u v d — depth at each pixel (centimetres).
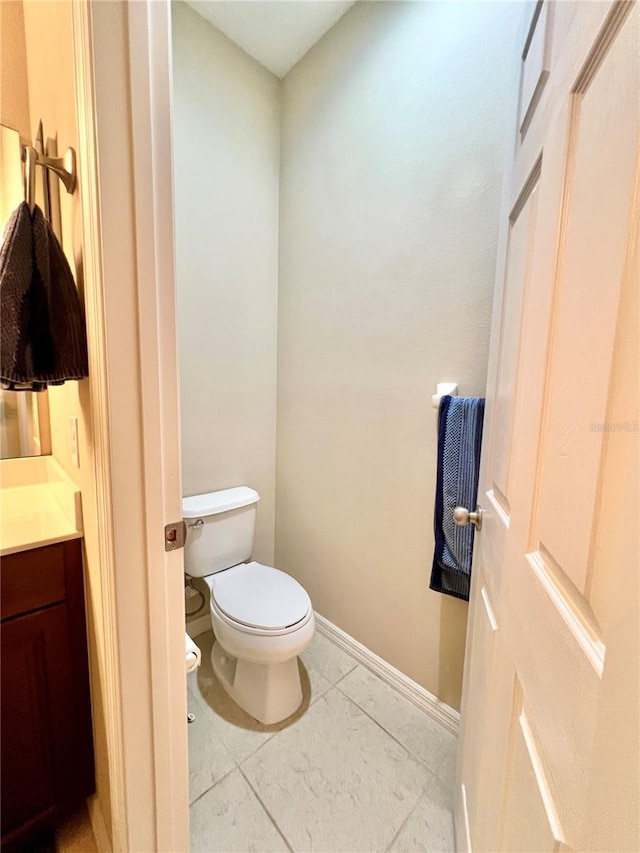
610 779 32
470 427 116
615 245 37
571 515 44
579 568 42
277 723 135
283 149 179
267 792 113
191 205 157
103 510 72
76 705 96
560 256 51
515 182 79
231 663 156
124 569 73
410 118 129
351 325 156
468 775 89
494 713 70
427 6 122
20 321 67
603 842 32
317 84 160
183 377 163
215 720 136
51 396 119
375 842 101
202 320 166
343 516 168
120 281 66
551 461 51
